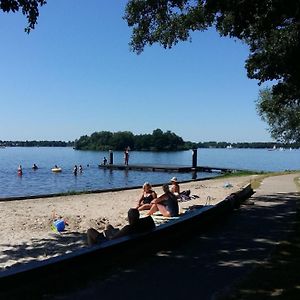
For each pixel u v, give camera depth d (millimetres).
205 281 6723
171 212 13945
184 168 66000
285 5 9930
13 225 13289
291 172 48719
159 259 8031
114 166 71562
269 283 6566
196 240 9867
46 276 5965
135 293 6105
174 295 6062
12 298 5453
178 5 13516
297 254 8523
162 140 196500
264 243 9586
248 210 15102
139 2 13969
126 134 194250
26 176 56062
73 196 23094
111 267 7301
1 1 8766
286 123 51844
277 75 15172
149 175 59344
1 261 9188
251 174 49531
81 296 5906
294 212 14562
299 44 12898
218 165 95562
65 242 11102
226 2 10398
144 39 14984
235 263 7836
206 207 12414
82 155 151625
